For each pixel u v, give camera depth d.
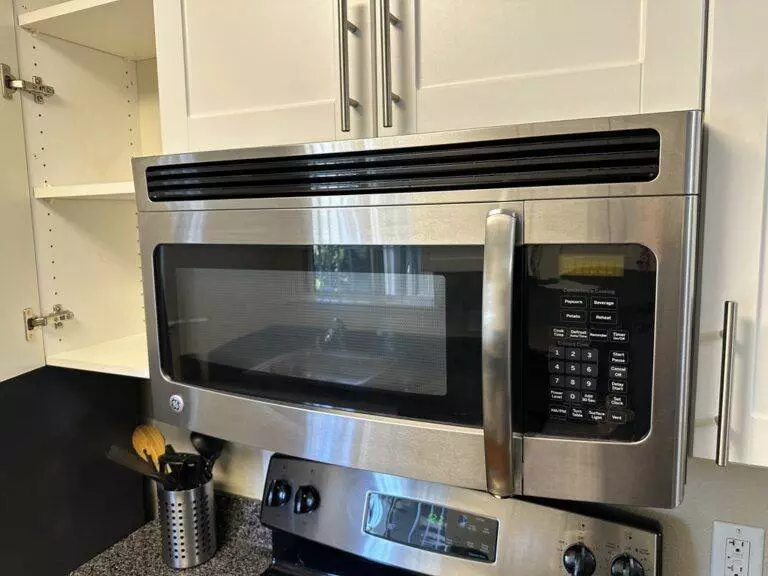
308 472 1.03
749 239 0.59
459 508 0.91
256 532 1.25
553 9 0.64
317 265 0.74
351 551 0.97
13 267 1.06
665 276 0.56
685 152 0.54
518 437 0.63
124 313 1.31
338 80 0.75
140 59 1.30
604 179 0.57
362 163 0.68
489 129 0.61
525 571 0.86
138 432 1.28
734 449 0.62
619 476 0.60
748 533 0.90
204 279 0.83
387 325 0.70
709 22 0.58
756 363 0.60
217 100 0.85
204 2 0.84
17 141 1.06
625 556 0.83
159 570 1.17
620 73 0.62
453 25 0.69
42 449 1.13
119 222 1.29
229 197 0.77
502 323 0.59
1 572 1.06
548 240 0.60
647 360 0.58
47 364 1.12
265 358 0.79
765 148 0.57
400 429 0.70
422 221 0.65
